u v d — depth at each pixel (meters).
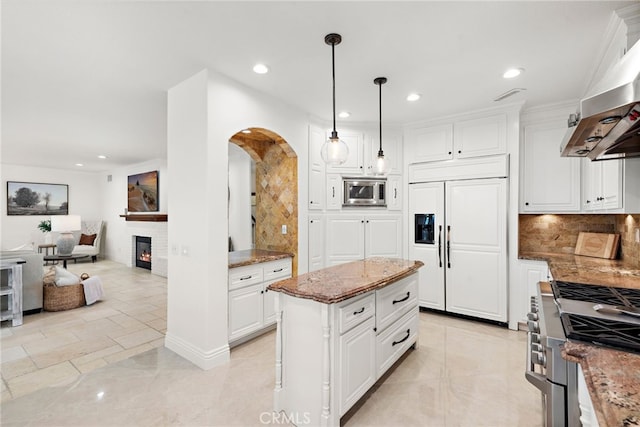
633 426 0.62
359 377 1.99
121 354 2.84
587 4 1.76
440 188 3.81
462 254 3.66
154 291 5.14
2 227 7.12
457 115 3.69
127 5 1.76
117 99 3.22
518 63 2.47
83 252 7.64
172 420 1.95
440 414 2.00
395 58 2.39
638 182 2.06
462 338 3.17
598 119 1.31
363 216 4.09
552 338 1.19
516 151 3.35
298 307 1.91
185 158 2.76
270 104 3.15
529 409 2.04
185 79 2.74
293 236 3.59
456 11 1.84
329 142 2.25
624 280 2.04
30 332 3.38
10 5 1.74
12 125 4.14
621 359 0.96
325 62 2.46
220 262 2.67
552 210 3.37
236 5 1.77
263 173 3.91
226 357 2.70
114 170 8.02
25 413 2.01
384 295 2.28
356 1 1.75
